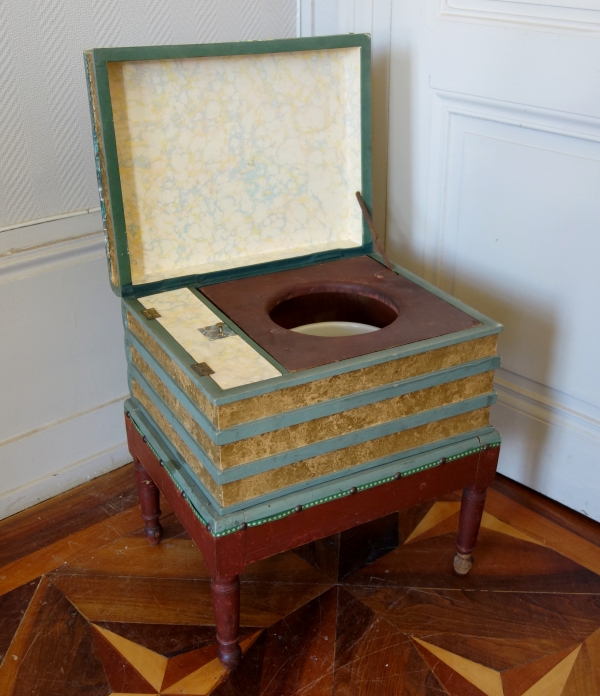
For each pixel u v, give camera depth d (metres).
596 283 1.26
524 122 1.25
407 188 1.47
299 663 1.13
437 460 1.09
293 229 1.30
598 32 1.12
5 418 1.38
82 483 1.53
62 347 1.41
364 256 1.32
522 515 1.44
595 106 1.15
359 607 1.23
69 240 1.34
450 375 1.05
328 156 1.29
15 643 1.17
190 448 1.00
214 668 1.12
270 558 1.33
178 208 1.19
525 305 1.37
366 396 0.99
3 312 1.31
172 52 1.07
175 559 1.33
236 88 1.17
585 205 1.23
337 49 1.23
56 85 1.25
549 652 1.15
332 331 1.22
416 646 1.16
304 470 1.00
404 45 1.37
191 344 1.00
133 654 1.15
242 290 1.17
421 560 1.33
